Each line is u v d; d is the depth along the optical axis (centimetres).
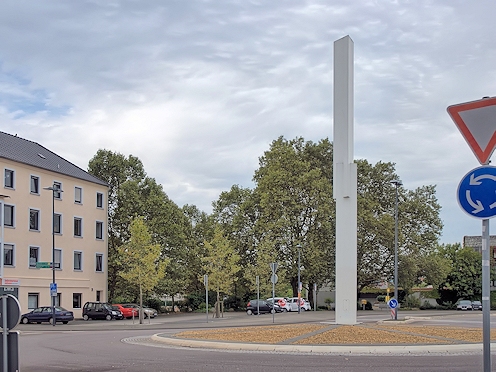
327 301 7894
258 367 1416
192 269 7244
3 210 4916
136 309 5412
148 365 1502
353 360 1551
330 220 6412
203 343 2030
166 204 6500
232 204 7369
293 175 6506
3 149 5203
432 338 1995
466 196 613
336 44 2569
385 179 7119
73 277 5784
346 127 2519
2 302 963
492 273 8088
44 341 2545
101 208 6284
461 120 632
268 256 6100
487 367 591
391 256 6738
